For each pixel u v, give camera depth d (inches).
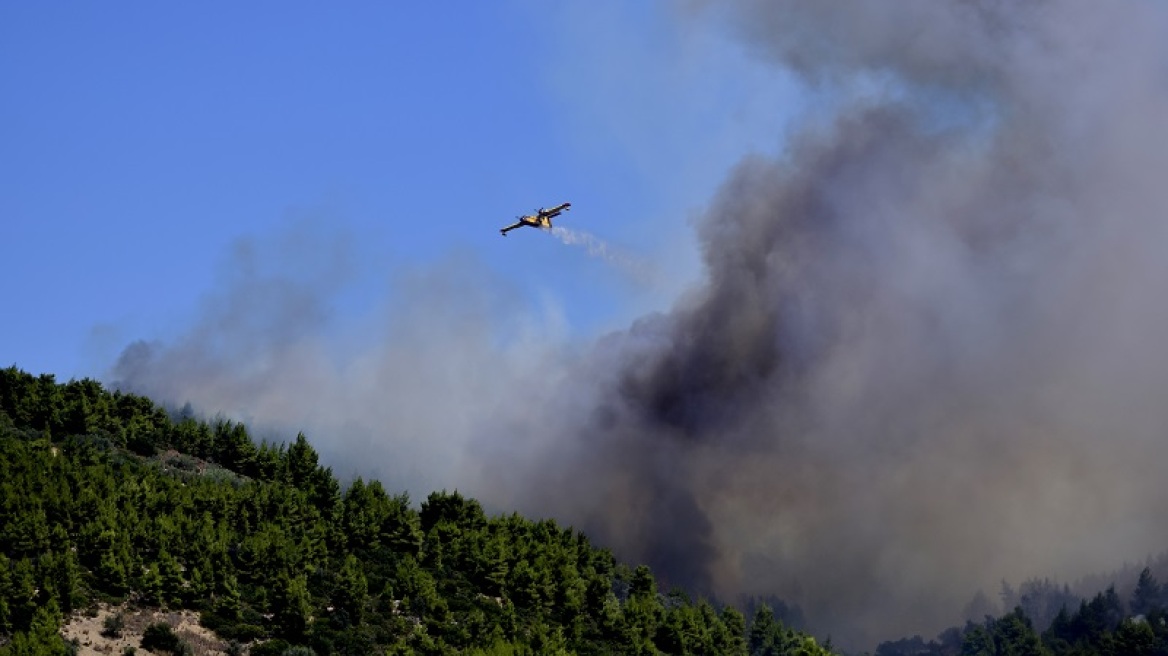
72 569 3745.1
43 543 3932.1
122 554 3981.3
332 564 4682.6
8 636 3425.2
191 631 3826.3
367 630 4188.0
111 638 3619.6
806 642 4515.3
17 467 4409.5
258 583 4291.3
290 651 3814.0
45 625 3331.7
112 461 5022.1
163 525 4259.4
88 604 3772.1
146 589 3919.8
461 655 4128.9
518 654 4104.3
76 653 3415.4
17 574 3595.0
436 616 4463.6
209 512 4539.9
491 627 4510.3
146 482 4648.1
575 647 4722.0
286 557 4367.6
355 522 5019.7
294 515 4852.4
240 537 4574.3
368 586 4571.9
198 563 4175.7
